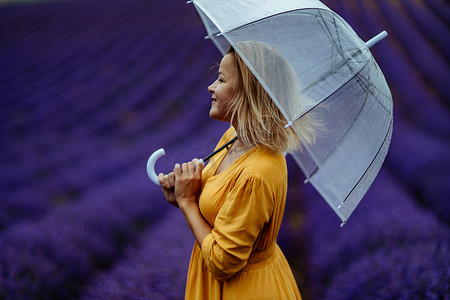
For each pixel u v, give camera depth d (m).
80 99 12.30
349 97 1.46
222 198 1.44
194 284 1.67
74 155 7.98
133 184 5.85
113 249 4.20
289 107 1.32
